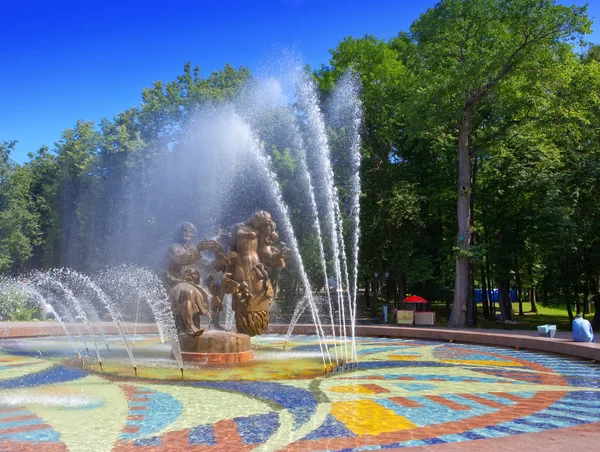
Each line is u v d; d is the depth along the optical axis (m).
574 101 24.25
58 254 38.00
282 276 30.69
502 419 6.87
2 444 5.66
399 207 27.91
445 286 35.59
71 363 11.62
